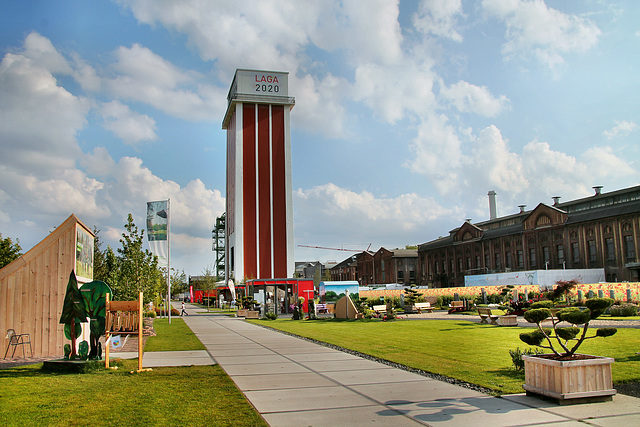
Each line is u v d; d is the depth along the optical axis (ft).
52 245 49.67
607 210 210.79
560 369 25.61
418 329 75.97
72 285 41.14
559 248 231.09
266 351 52.19
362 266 418.31
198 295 335.67
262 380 34.24
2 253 74.18
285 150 284.61
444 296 167.84
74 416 24.00
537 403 25.85
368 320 103.81
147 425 22.43
